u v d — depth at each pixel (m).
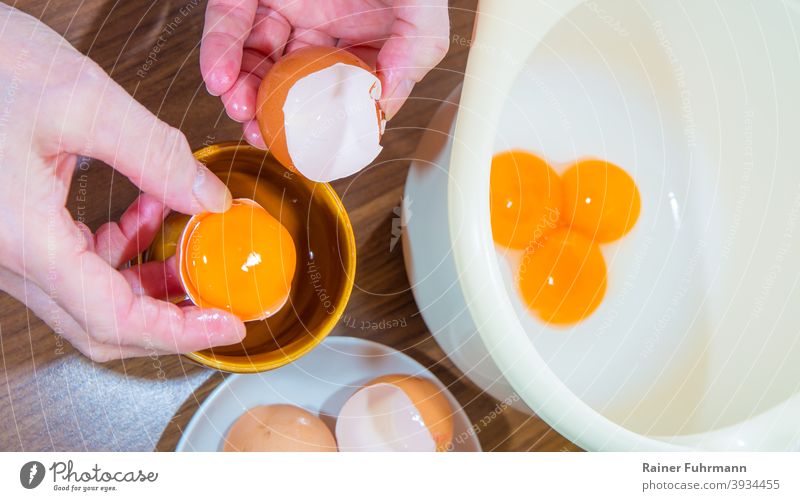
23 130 0.34
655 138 0.41
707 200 0.41
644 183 0.42
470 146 0.34
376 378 0.40
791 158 0.39
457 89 0.37
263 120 0.36
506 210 0.40
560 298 0.41
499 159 0.40
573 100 0.41
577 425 0.34
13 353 0.40
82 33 0.41
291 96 0.36
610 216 0.41
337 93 0.36
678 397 0.40
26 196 0.35
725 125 0.40
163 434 0.40
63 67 0.35
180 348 0.36
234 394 0.40
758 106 0.39
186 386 0.41
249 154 0.39
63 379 0.40
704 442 0.35
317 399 0.41
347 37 0.41
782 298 0.39
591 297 0.41
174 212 0.40
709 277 0.41
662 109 0.41
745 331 0.39
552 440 0.42
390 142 0.43
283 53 0.41
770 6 0.38
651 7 0.39
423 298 0.40
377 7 0.41
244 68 0.40
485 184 0.33
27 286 0.37
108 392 0.40
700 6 0.39
